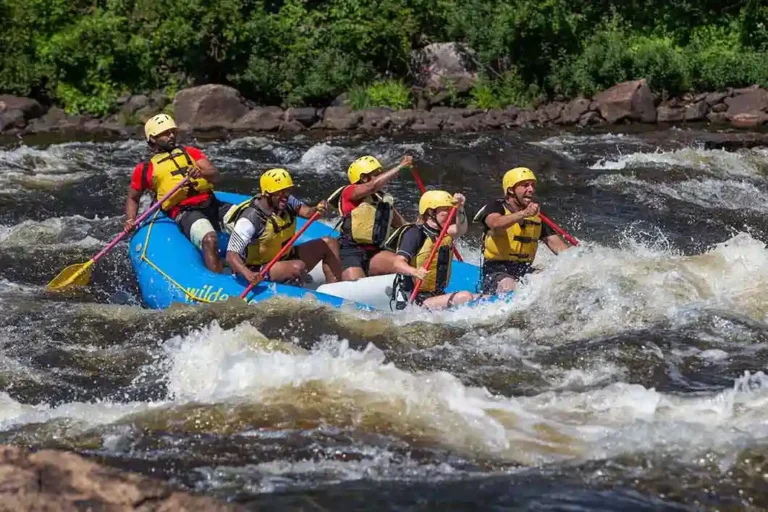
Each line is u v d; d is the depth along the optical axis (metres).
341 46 70.94
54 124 65.44
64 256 38.47
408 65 70.88
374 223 32.12
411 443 21.06
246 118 65.12
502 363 26.11
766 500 18.83
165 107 67.44
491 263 31.05
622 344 26.94
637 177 50.38
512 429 21.70
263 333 28.41
